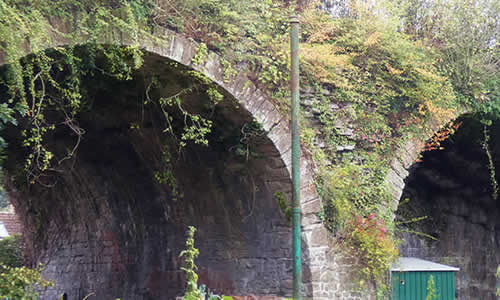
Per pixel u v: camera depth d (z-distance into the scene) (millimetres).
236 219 11789
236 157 10977
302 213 10359
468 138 14297
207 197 12234
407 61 11531
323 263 10383
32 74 7945
